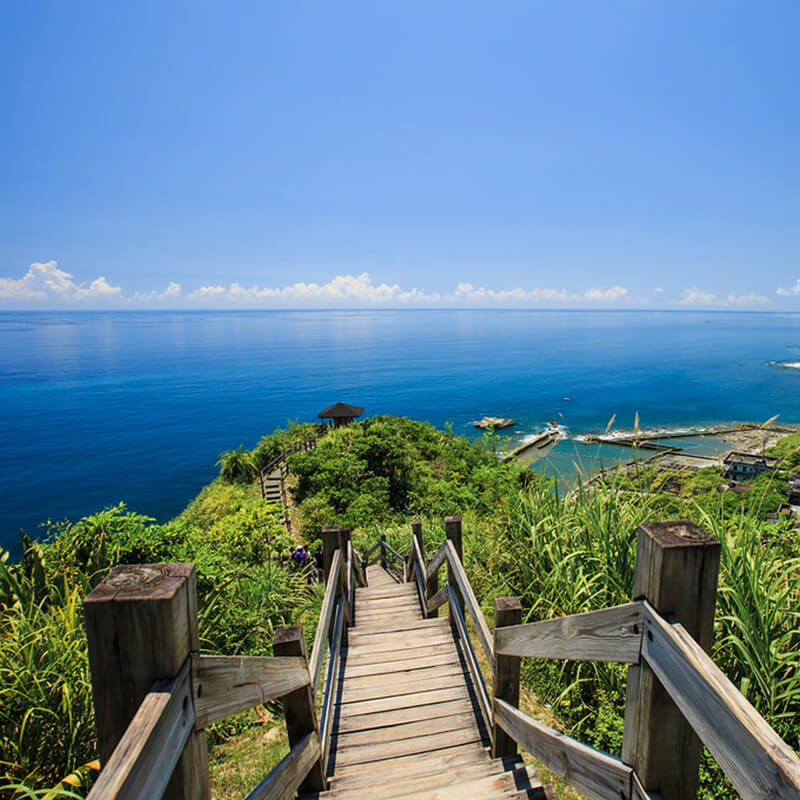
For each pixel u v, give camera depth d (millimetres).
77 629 3014
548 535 4027
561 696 2998
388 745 2846
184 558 5004
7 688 2520
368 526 14445
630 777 1255
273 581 6000
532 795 2172
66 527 5004
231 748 3490
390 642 4074
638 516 3408
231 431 61250
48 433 60781
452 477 21828
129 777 734
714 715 890
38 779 2426
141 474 43812
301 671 2143
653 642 1111
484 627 2826
